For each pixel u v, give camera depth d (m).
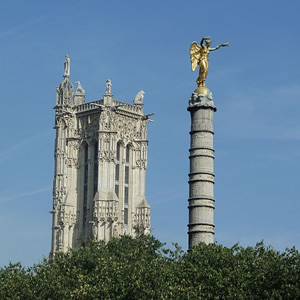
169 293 160.25
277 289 156.62
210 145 169.00
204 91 170.50
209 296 159.50
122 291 163.75
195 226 167.38
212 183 168.38
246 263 165.38
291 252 162.38
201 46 173.88
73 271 180.50
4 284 181.12
